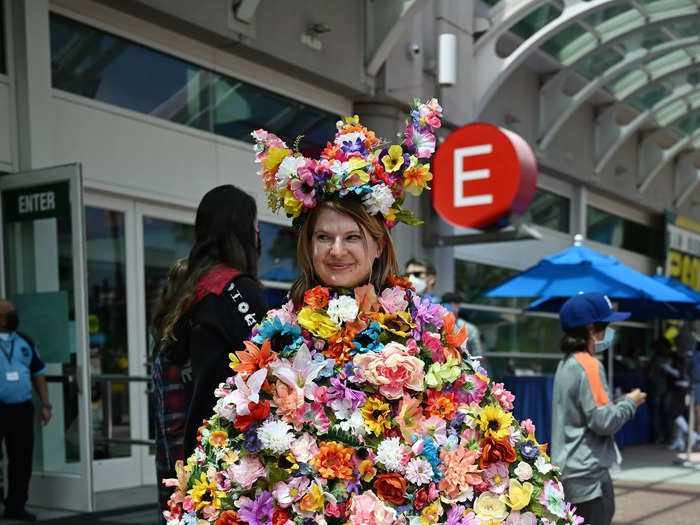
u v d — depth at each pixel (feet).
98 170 20.20
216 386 6.22
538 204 45.24
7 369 15.78
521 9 32.63
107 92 20.86
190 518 4.60
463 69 33.06
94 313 20.34
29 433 15.97
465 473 4.68
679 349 37.58
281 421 4.58
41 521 15.61
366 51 28.43
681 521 18.85
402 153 5.38
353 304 4.84
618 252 56.44
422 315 5.02
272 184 5.24
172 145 22.53
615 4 32.42
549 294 21.97
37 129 18.43
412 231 31.40
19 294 17.61
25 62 18.30
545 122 41.70
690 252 68.08
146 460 21.47
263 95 26.20
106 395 20.47
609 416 9.98
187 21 21.67
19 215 17.58
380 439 4.68
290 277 27.17
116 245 21.07
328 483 4.59
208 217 6.84
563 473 10.27
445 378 4.84
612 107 47.11
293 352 4.81
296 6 25.61
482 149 28.19
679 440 35.88
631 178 55.72
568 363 10.56
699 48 42.63
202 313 6.34
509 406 5.21
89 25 20.22
